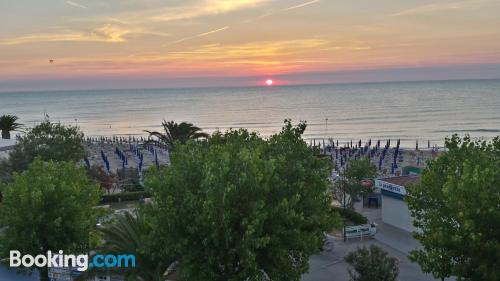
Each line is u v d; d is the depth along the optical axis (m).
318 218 17.17
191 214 14.53
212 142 22.34
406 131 135.62
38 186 19.47
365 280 18.78
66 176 20.89
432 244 16.02
